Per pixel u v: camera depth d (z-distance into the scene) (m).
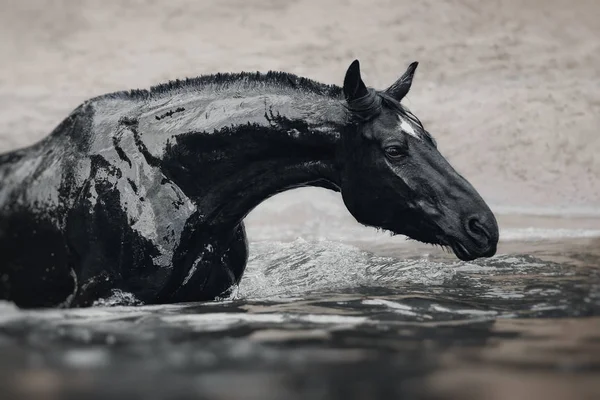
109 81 29.58
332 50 31.03
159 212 9.39
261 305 9.16
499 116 27.48
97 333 7.33
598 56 31.16
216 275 9.88
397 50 31.16
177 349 6.69
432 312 8.64
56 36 33.00
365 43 31.52
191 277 9.57
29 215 9.67
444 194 9.54
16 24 33.62
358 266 12.65
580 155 25.66
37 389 5.57
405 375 5.92
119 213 9.29
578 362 6.32
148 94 10.05
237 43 31.78
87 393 5.48
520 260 12.72
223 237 9.93
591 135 26.53
